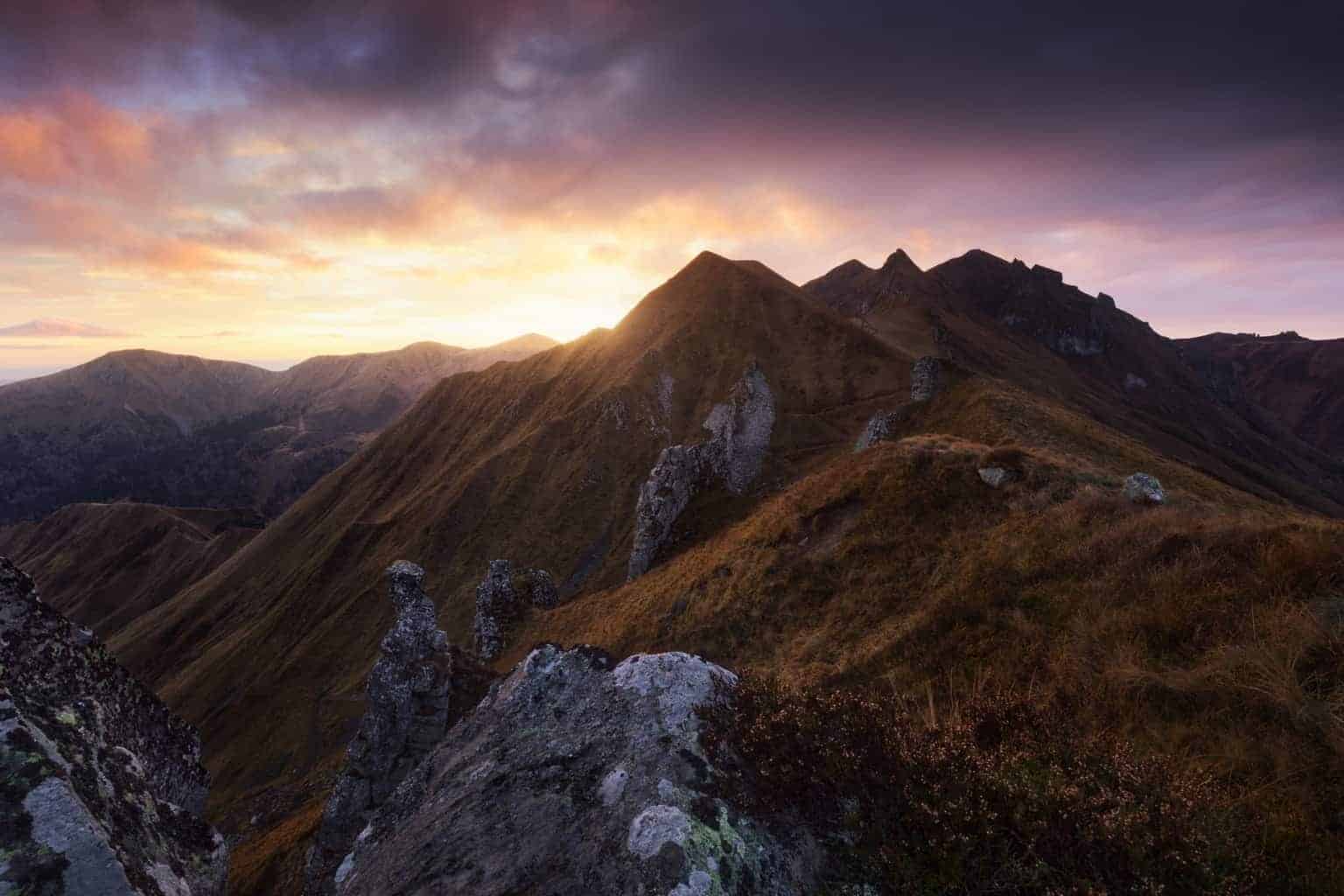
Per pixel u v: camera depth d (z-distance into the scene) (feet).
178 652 459.32
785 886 13.67
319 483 634.84
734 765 16.78
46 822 14.03
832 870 14.42
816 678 46.70
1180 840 14.83
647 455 409.28
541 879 14.79
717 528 144.87
